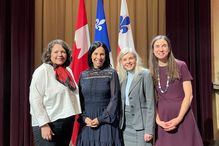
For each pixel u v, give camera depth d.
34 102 2.35
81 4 3.62
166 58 2.50
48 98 2.38
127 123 2.55
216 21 4.22
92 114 2.48
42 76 2.38
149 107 2.46
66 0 4.28
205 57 4.09
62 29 4.29
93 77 2.51
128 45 3.66
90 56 2.57
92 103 2.49
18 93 4.05
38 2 4.25
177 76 2.45
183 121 2.46
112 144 2.47
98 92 2.48
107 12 4.30
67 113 2.39
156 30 4.29
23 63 4.05
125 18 3.68
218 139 4.23
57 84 2.41
